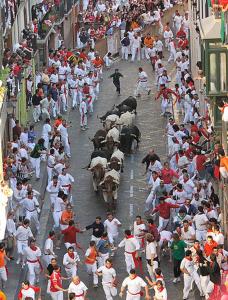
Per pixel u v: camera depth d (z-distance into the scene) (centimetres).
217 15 6712
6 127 7750
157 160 7575
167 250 6594
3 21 8425
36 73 9525
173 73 10181
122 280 6456
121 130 8331
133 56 10625
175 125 7975
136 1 11712
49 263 6250
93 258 6319
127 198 7556
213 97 6688
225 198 6625
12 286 6353
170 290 6319
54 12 10838
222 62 6625
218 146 6794
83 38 11238
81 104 8838
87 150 8469
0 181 6372
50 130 8212
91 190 7712
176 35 10956
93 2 12356
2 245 6247
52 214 7219
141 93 9619
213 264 5994
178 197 6950
